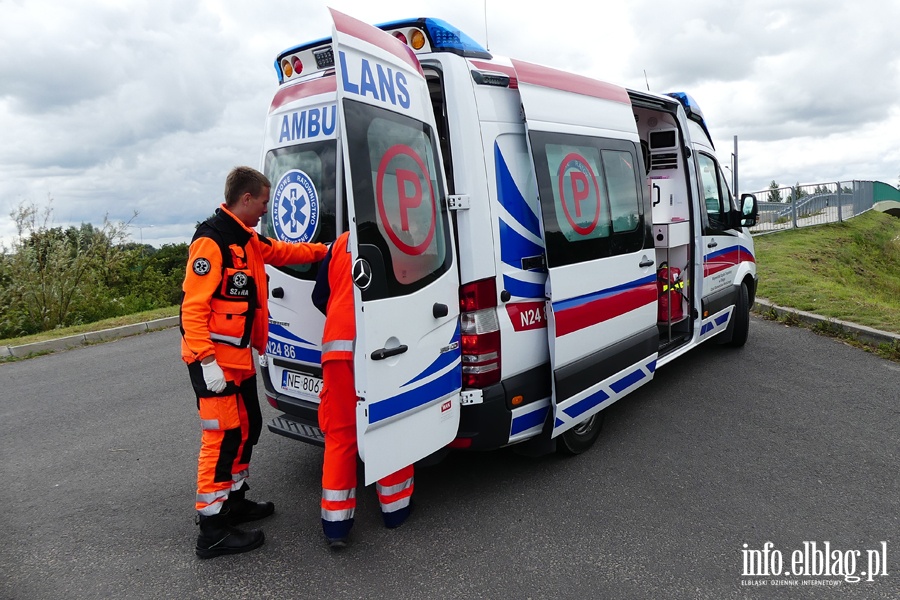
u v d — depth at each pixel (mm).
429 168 3068
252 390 3250
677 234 5316
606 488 3639
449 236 3158
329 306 3020
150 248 15133
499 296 3311
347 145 2598
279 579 2871
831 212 20781
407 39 3273
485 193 3252
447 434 3191
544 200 3488
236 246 3002
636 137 4543
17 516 3574
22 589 2852
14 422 5285
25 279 10930
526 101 3486
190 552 3145
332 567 2951
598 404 3988
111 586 2863
